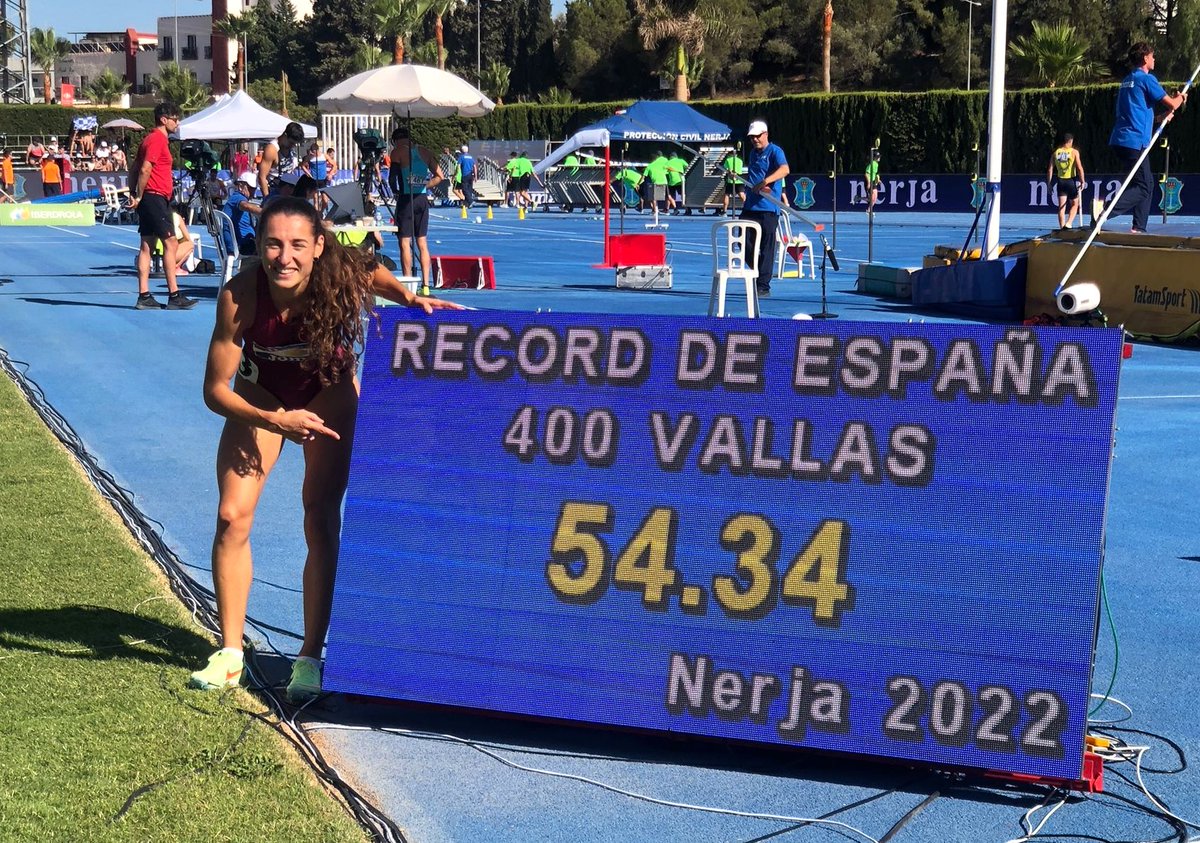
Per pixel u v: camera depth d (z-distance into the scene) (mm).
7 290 16578
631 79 80375
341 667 4012
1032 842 3303
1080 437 3430
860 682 3570
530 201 46500
